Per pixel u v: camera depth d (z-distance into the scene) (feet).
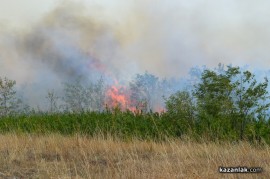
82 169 29.66
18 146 38.91
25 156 34.09
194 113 50.11
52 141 41.68
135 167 29.30
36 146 40.09
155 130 50.06
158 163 30.94
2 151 36.32
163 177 26.71
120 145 40.65
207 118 47.67
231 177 25.86
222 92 48.11
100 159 34.53
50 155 36.17
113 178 26.73
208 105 48.67
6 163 30.99
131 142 44.50
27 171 28.91
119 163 31.91
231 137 43.29
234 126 47.19
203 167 29.35
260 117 46.34
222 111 47.50
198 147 37.81
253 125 44.62
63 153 36.91
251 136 44.50
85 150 37.93
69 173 28.43
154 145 40.75
